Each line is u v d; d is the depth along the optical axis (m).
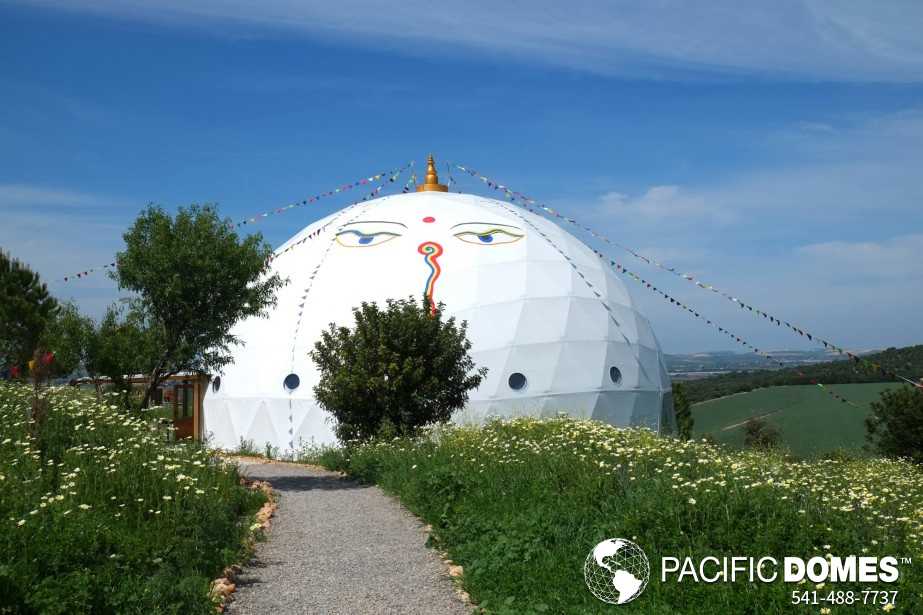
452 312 23.22
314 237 26.94
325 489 13.75
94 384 16.27
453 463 11.91
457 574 7.56
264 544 9.01
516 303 23.94
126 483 8.30
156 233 15.28
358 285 23.94
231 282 15.53
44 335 16.06
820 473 10.48
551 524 7.97
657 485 8.15
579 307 24.84
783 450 16.12
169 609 5.92
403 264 24.25
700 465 9.48
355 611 6.60
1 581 5.23
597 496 8.47
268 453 21.88
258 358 23.72
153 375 15.87
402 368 17.69
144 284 15.12
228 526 8.58
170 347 15.62
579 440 11.96
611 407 23.78
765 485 7.86
